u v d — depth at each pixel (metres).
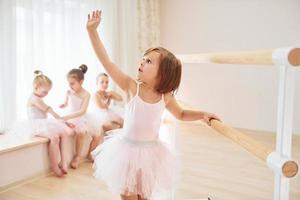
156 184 1.28
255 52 0.89
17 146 2.05
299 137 3.59
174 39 4.33
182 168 2.47
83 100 2.54
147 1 3.92
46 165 2.30
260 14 3.74
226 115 4.08
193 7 4.14
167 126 1.78
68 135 2.36
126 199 1.27
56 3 2.66
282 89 0.77
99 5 3.10
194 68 4.20
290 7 3.57
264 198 1.94
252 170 2.45
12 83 2.34
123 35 3.45
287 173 0.73
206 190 2.05
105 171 1.27
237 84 3.96
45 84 2.28
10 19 2.27
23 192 2.00
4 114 2.33
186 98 4.30
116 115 2.85
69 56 2.81
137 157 1.22
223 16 3.96
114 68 1.24
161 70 1.20
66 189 2.06
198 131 3.87
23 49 2.43
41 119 2.30
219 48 4.05
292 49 0.71
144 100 1.23
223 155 2.85
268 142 3.45
